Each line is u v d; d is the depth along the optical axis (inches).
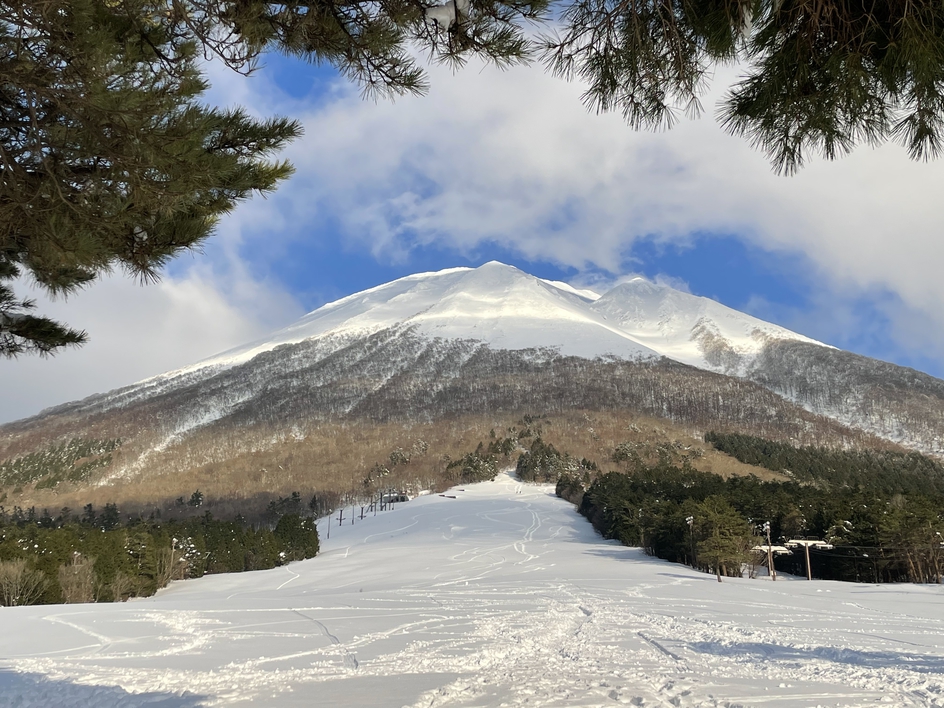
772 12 145.9
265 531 3683.6
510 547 3361.2
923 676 416.5
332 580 2522.1
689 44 156.4
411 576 2352.4
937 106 148.7
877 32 144.4
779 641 645.3
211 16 198.1
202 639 731.4
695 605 1089.4
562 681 420.8
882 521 1962.4
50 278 231.9
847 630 754.2
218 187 221.8
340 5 204.5
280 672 509.0
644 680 421.1
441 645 650.2
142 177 189.3
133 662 571.8
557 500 6003.9
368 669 512.1
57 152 194.2
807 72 154.6
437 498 6594.5
